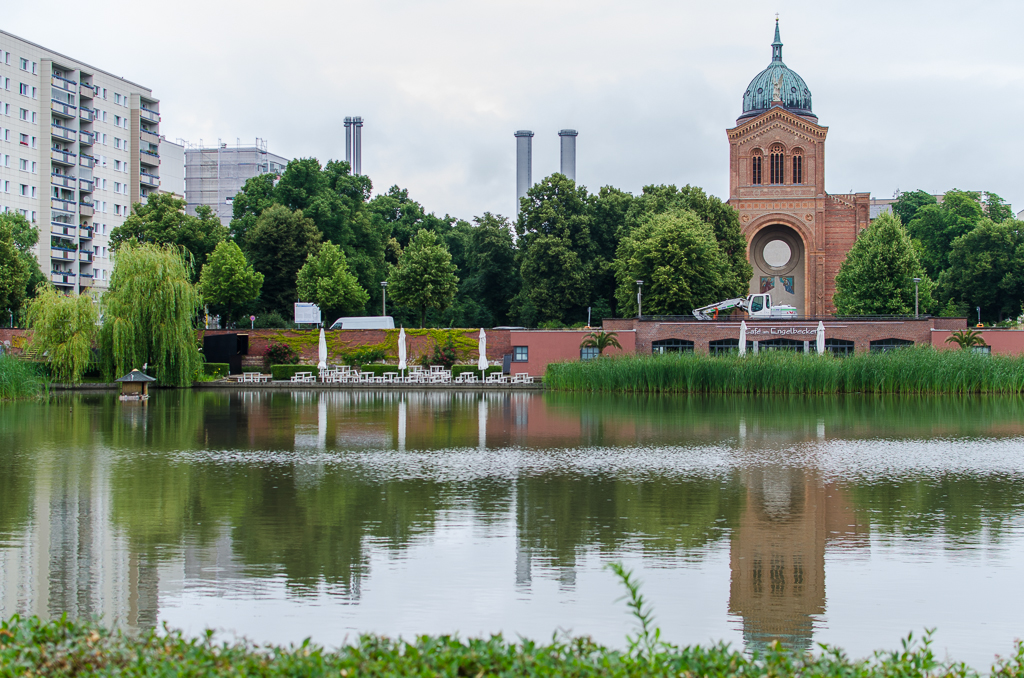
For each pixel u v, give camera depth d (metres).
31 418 34.91
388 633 11.50
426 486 20.52
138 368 50.00
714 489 20.23
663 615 12.27
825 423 33.31
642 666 7.98
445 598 12.85
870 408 39.50
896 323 59.16
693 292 66.25
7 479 21.17
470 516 17.56
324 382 54.75
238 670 7.63
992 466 23.25
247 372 60.53
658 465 23.48
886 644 11.38
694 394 47.81
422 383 54.12
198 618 12.03
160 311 50.56
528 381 56.03
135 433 30.03
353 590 13.17
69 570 14.07
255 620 11.97
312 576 13.80
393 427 32.16
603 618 12.12
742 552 15.15
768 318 60.03
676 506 18.52
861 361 46.91
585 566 14.35
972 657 10.97
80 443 27.41
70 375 48.69
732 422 33.75
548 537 16.02
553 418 35.44
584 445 27.31
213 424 33.03
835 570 14.24
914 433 30.17
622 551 15.19
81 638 8.31
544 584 13.48
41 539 15.80
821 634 11.69
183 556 14.83
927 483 20.97
